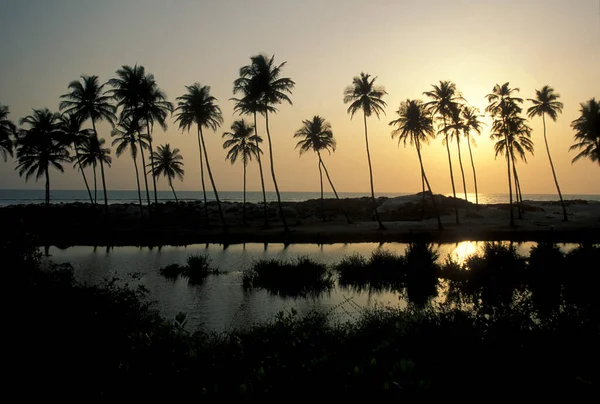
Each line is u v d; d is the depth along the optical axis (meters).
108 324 6.22
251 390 3.98
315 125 59.06
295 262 26.17
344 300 16.16
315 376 4.18
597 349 5.04
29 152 50.03
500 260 18.64
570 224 51.16
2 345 5.24
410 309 10.57
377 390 3.82
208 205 78.19
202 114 47.47
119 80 46.41
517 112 48.66
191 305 15.86
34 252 7.64
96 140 48.56
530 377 4.48
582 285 13.59
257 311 14.81
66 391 4.66
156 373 4.50
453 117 48.22
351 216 68.44
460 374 4.57
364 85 45.28
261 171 50.97
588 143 50.91
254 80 41.00
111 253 33.59
